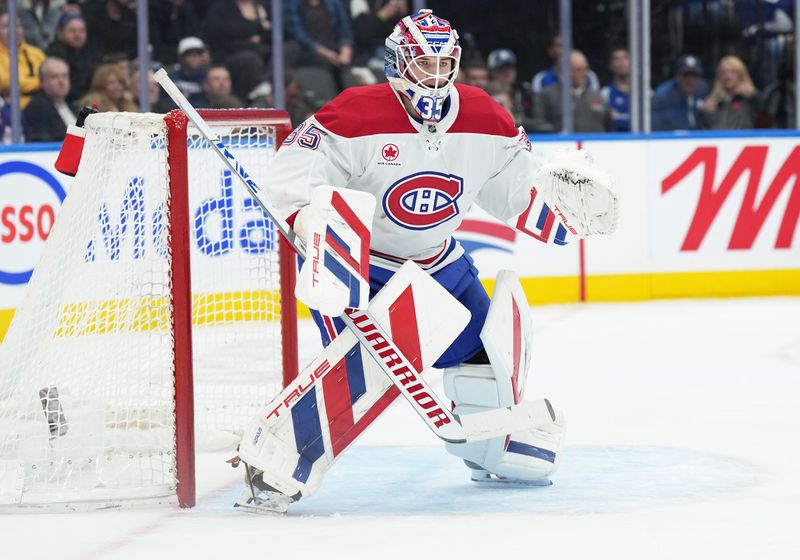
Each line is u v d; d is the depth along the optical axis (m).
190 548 8.21
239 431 11.96
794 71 26.94
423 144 9.42
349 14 25.88
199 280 13.19
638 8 25.50
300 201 9.10
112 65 24.48
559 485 10.20
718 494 9.70
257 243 12.83
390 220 9.70
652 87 26.81
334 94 25.95
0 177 20.34
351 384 9.23
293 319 11.59
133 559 7.96
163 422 10.16
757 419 13.13
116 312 10.16
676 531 8.45
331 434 9.23
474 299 10.19
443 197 9.70
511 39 26.59
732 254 24.39
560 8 25.58
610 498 9.64
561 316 22.00
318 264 8.41
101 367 10.20
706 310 22.56
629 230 23.92
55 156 20.70
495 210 10.37
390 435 12.77
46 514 9.43
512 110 26.55
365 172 9.46
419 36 9.02
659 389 15.12
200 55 25.36
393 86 9.38
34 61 24.72
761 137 24.34
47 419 9.95
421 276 9.23
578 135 23.56
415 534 8.48
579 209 9.67
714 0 26.50
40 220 20.66
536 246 23.48
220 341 13.30
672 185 24.03
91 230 10.12
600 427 12.88
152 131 9.54
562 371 16.61
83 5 24.83
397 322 9.17
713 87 26.84
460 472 10.91
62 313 10.19
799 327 20.33
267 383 12.79
